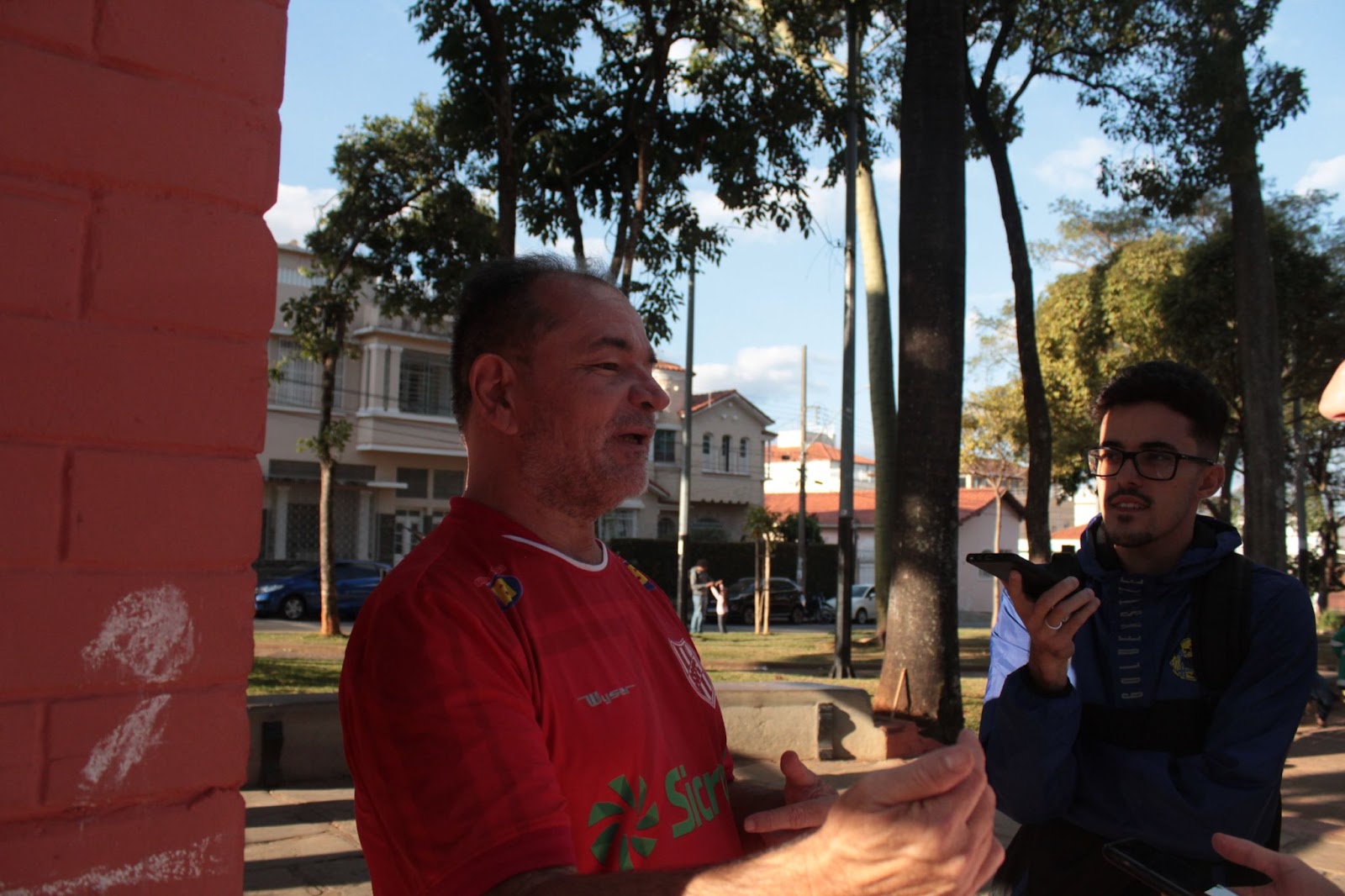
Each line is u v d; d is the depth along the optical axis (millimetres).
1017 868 2334
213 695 1419
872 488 69625
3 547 1269
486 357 1778
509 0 10953
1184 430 2264
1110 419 2346
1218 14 12656
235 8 1516
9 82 1317
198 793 1397
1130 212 25344
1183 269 20984
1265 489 13078
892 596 8875
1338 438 31094
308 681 10805
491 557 1604
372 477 34188
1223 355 19844
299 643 17500
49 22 1351
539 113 11602
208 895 1392
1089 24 13469
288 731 6656
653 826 1541
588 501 1743
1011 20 13086
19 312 1302
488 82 11258
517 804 1288
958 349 8828
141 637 1359
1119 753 2197
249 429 1470
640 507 42500
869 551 50656
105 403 1353
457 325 1899
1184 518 2279
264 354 1496
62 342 1329
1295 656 2158
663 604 1891
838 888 1072
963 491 52438
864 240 19359
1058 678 2115
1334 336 20016
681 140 12188
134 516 1364
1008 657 2350
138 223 1400
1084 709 2252
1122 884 2197
